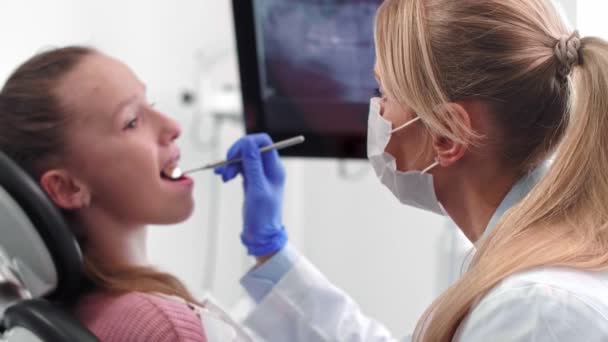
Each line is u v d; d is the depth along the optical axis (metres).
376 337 1.26
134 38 2.13
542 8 0.90
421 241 2.30
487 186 0.93
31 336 0.87
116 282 1.00
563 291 0.76
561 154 0.84
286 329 1.28
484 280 0.80
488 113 0.88
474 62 0.87
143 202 1.06
